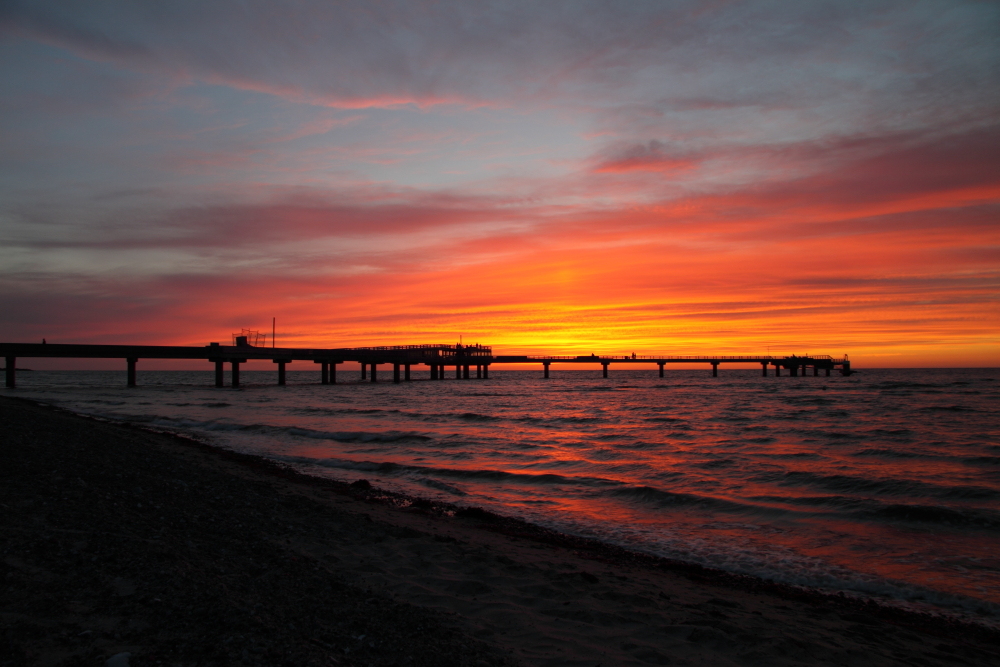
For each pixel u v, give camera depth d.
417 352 127.56
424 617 6.82
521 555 10.91
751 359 158.38
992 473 20.67
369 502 15.69
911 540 12.97
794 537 13.32
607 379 176.12
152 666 4.65
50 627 5.18
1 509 8.94
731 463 22.83
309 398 69.00
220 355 88.06
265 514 11.85
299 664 5.00
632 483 19.22
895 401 62.19
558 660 6.07
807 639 7.27
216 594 6.47
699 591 9.49
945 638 8.00
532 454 25.73
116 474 13.61
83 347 77.00
